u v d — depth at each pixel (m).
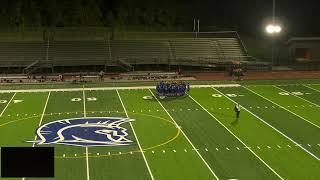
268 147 23.61
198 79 43.53
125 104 32.84
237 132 26.19
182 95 35.84
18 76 44.56
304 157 22.16
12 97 35.28
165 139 24.88
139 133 25.94
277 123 28.05
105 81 42.19
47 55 48.62
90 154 22.47
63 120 28.56
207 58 50.53
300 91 37.75
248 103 33.34
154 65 49.16
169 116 29.64
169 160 21.69
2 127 27.08
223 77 44.56
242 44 52.78
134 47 51.09
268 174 20.02
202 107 32.03
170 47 51.59
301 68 49.88
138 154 22.52
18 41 50.53
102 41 51.38
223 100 34.28
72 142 24.30
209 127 27.17
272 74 46.34
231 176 19.77
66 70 47.72
